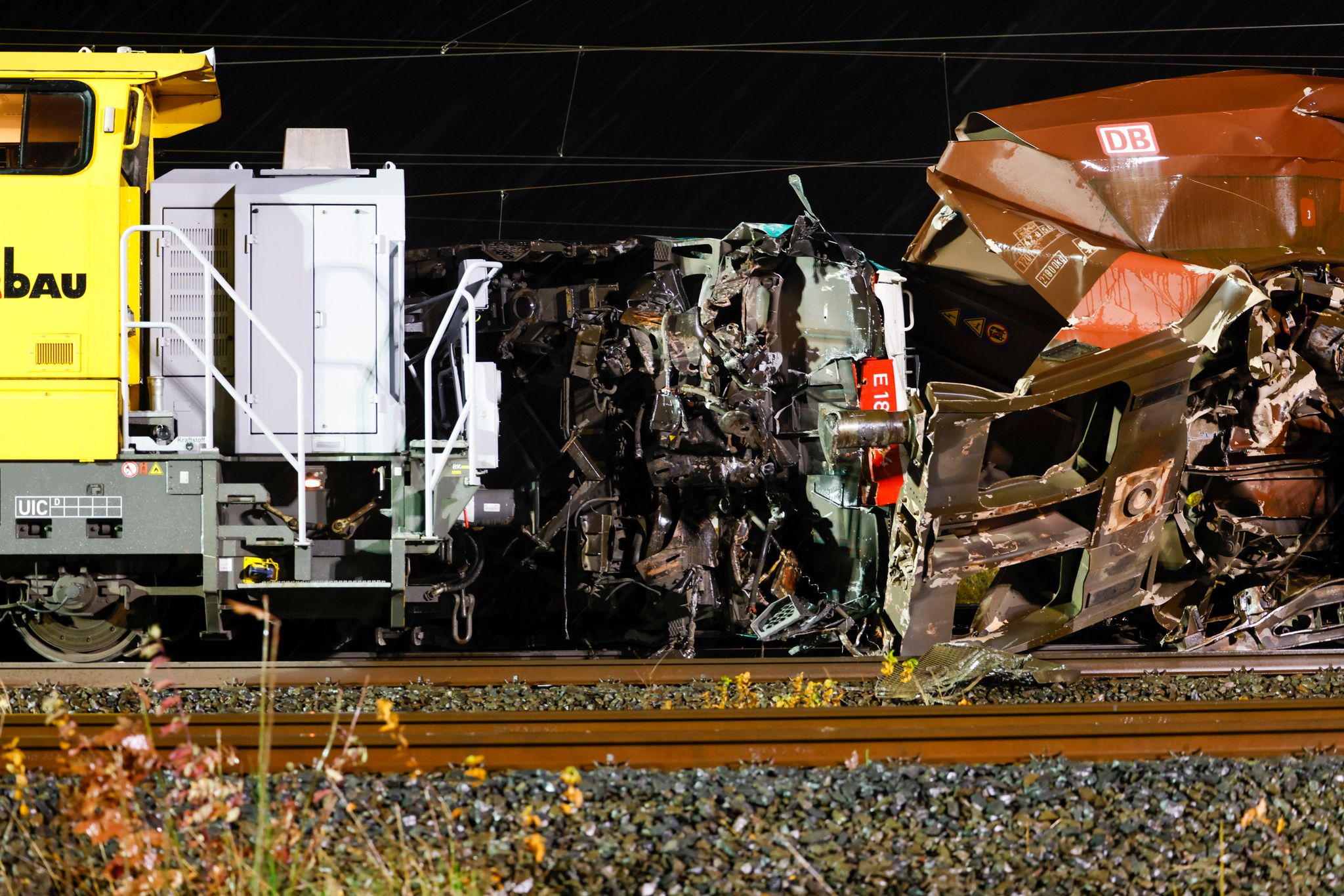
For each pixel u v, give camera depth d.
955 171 34.12
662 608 33.41
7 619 29.70
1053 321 33.38
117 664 26.55
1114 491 29.36
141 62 28.28
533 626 35.62
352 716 19.67
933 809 15.10
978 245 34.56
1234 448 31.16
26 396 27.25
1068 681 26.62
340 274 30.27
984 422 28.17
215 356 30.36
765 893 13.40
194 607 30.88
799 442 32.97
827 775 15.82
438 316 33.25
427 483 28.80
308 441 29.72
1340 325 31.12
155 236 30.19
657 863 13.84
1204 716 20.38
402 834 13.41
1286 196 32.38
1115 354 29.09
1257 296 29.11
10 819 14.08
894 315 34.31
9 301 27.31
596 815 14.76
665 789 15.38
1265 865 14.37
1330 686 26.38
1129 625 33.72
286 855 13.03
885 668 27.41
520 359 34.28
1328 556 32.84
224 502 27.73
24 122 27.61
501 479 34.66
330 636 34.41
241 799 13.74
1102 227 32.03
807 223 33.78
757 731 18.41
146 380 30.00
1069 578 30.61
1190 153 32.34
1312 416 31.72
